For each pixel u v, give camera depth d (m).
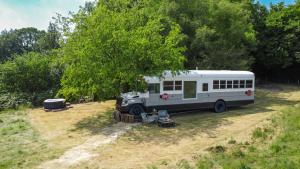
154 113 19.92
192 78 21.81
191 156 12.91
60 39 21.36
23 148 14.96
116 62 19.52
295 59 43.16
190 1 32.25
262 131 15.68
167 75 20.83
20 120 21.52
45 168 12.30
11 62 30.47
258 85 43.75
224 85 23.23
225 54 30.67
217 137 15.87
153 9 28.64
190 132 17.09
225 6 33.38
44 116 22.73
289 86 42.44
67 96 23.16
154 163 12.41
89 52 19.36
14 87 29.44
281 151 12.23
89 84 20.05
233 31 33.25
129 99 20.03
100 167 12.21
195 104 22.09
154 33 20.94
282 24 42.88
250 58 35.50
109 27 19.67
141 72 20.00
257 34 43.69
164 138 16.06
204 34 30.14
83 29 20.47
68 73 20.42
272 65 45.25
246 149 13.10
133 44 19.47
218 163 11.61
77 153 13.99
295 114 18.88
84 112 23.62
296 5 42.75
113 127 18.61
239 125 18.42
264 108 24.98
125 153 13.84
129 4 29.41
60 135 17.19
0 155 14.00
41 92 29.22
